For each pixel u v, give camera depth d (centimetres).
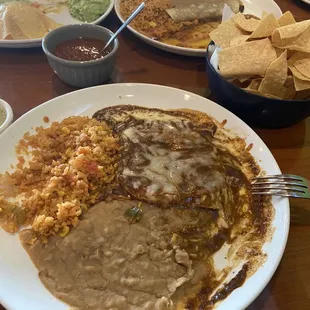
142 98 43
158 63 50
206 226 33
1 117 41
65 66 43
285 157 40
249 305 29
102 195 34
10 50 50
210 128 40
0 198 33
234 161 38
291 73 39
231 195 36
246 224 34
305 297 30
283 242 31
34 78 47
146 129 40
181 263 31
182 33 56
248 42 39
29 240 31
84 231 31
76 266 30
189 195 34
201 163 37
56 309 28
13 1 56
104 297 28
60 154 37
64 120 40
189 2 58
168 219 33
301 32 38
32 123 40
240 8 59
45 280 29
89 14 54
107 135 39
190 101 43
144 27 55
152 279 29
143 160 36
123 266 30
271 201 34
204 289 30
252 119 42
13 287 28
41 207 33
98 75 45
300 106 38
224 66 38
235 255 32
